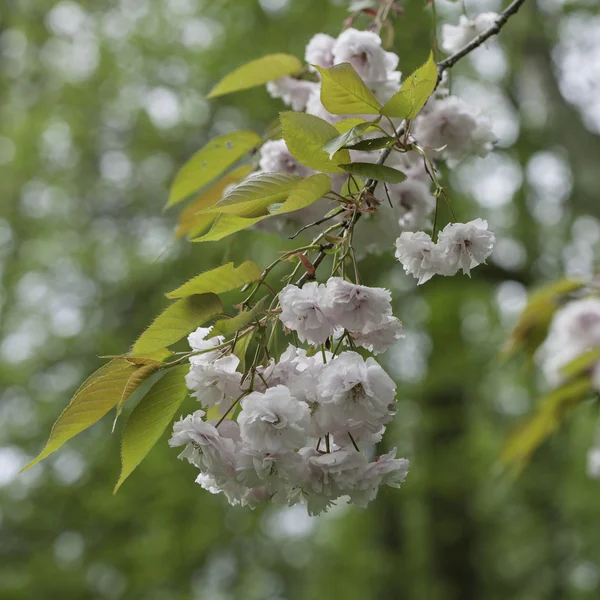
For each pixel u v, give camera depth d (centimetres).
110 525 1023
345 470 154
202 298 151
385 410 149
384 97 221
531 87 755
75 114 1062
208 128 1031
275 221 218
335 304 149
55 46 1078
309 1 819
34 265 1101
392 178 154
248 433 146
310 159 159
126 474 155
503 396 1235
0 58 1085
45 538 1034
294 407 145
